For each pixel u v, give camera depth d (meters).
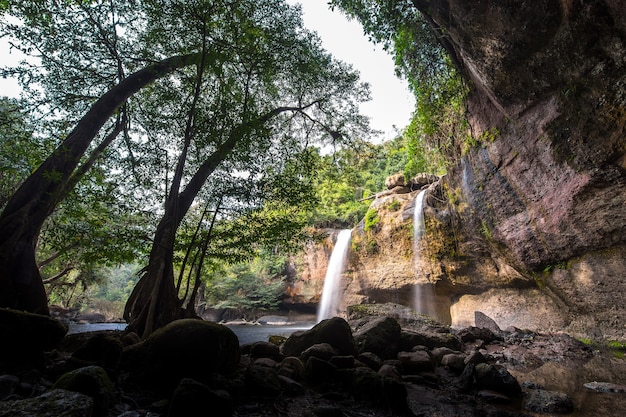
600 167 7.01
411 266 15.96
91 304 37.12
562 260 8.90
